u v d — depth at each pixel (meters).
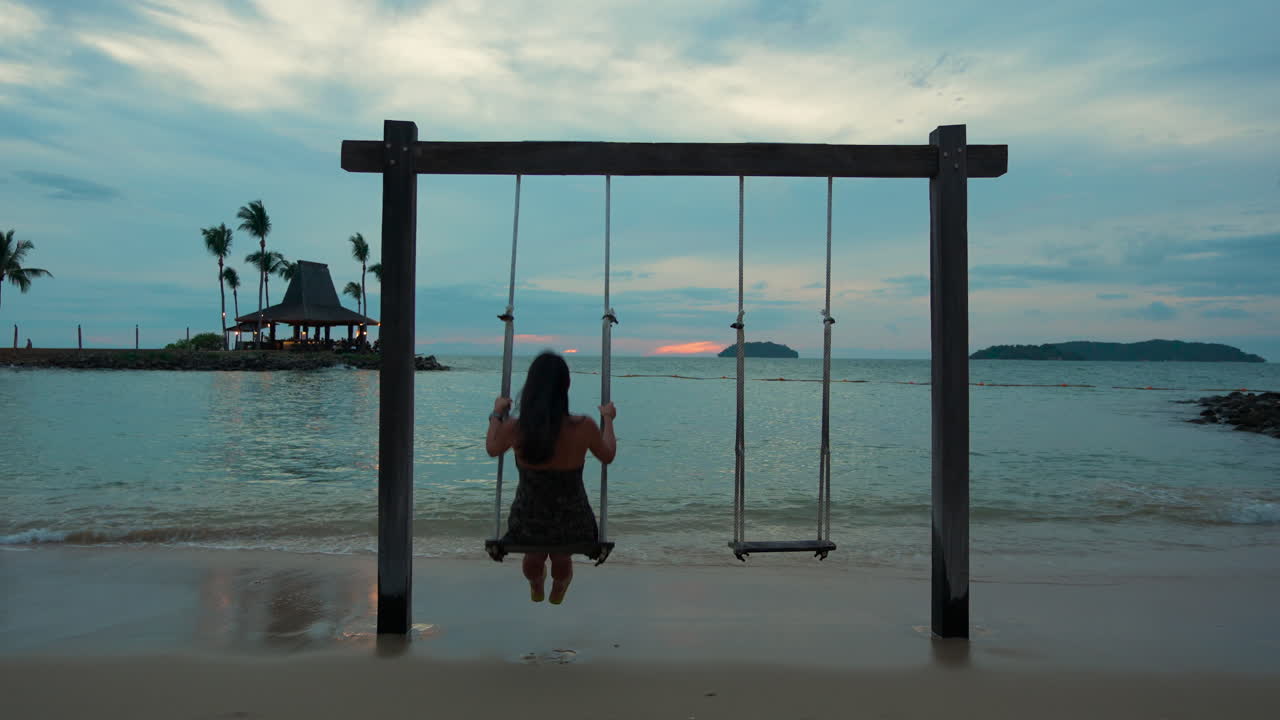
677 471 10.20
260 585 4.33
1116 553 5.53
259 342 62.59
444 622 3.65
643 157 3.32
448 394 28.88
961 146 3.31
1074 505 7.67
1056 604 4.07
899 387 40.56
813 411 21.64
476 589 4.30
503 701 2.65
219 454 11.26
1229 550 5.64
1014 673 2.96
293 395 25.86
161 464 10.15
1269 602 4.12
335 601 4.00
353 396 25.62
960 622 3.39
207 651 3.17
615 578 4.62
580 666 3.02
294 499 7.70
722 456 11.70
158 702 2.61
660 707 2.61
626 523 6.74
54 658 3.06
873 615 3.82
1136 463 11.09
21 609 3.81
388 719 2.49
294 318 62.69
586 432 2.97
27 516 6.66
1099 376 80.12
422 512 7.16
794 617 3.78
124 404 20.62
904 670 2.99
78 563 4.86
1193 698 2.72
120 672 2.91
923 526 6.67
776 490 8.68
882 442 13.71
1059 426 17.45
